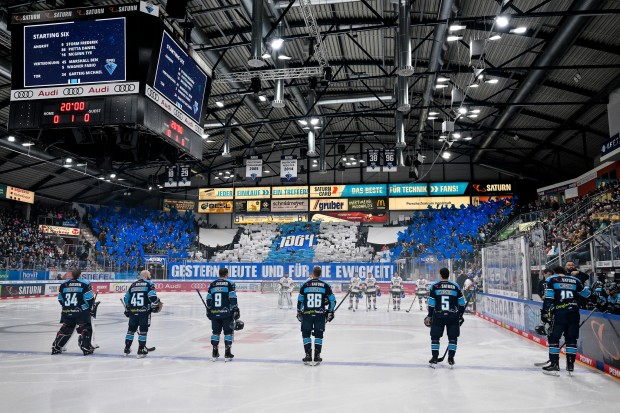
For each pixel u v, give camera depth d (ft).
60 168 110.01
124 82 28.94
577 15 48.60
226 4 57.36
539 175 126.11
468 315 60.08
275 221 139.33
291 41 68.64
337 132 128.16
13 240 101.30
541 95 79.25
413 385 21.17
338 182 138.62
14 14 30.19
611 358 23.26
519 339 37.32
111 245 116.67
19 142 87.40
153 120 29.81
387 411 17.11
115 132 31.22
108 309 64.90
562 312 23.84
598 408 17.66
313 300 26.11
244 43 59.82
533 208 102.83
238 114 99.60
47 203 123.65
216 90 83.30
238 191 141.79
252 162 90.17
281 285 69.36
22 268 85.66
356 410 17.21
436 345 25.53
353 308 67.92
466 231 104.01
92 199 132.77
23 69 29.96
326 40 68.44
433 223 110.93
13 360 27.17
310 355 25.84
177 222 135.13
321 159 107.55
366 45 69.97
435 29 57.82
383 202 134.51
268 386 20.79
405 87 58.95
